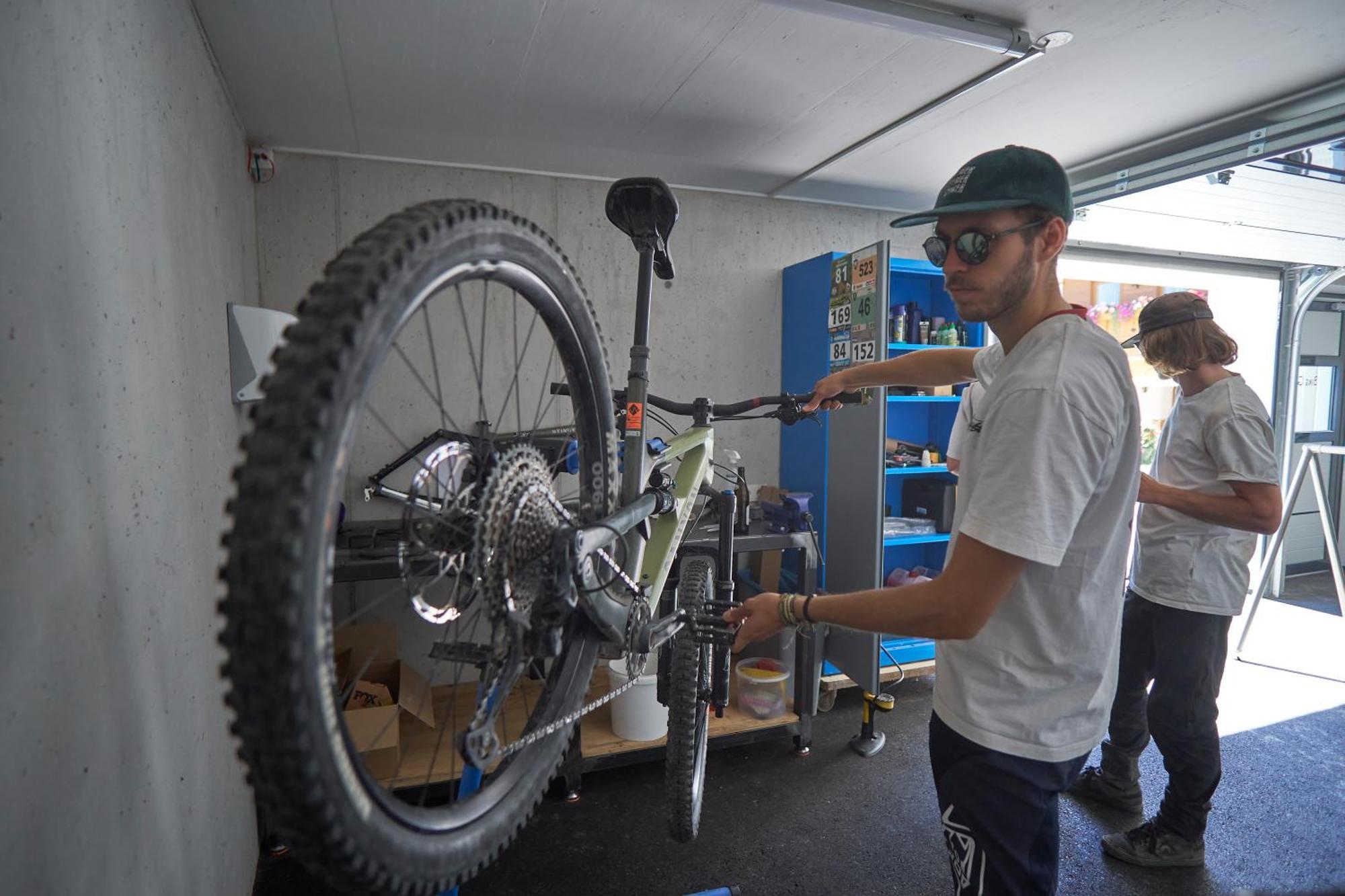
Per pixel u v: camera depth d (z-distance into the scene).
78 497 0.80
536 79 2.01
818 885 1.91
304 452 0.44
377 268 0.50
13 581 0.65
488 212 0.65
